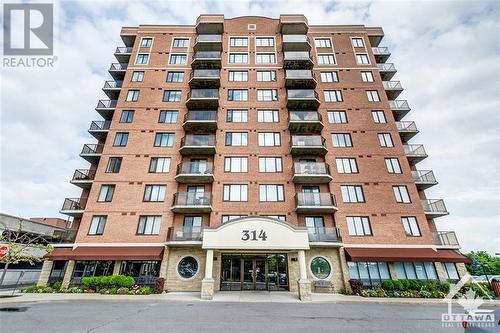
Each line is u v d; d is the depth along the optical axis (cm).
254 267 1997
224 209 2173
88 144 2522
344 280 1914
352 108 2577
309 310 1208
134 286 1805
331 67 2806
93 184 2228
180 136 2458
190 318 1000
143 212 2144
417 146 2500
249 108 2608
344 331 849
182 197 2170
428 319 1038
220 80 2683
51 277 1978
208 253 1702
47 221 3362
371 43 3148
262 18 3080
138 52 2866
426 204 2244
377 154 2366
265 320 985
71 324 891
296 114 2500
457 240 2022
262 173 2314
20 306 1248
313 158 2395
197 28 2973
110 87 2834
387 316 1090
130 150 2369
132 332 805
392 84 2834
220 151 2394
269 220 1781
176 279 1952
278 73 2788
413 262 1983
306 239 1722
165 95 2655
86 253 1897
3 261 1709
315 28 3017
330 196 2156
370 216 2136
